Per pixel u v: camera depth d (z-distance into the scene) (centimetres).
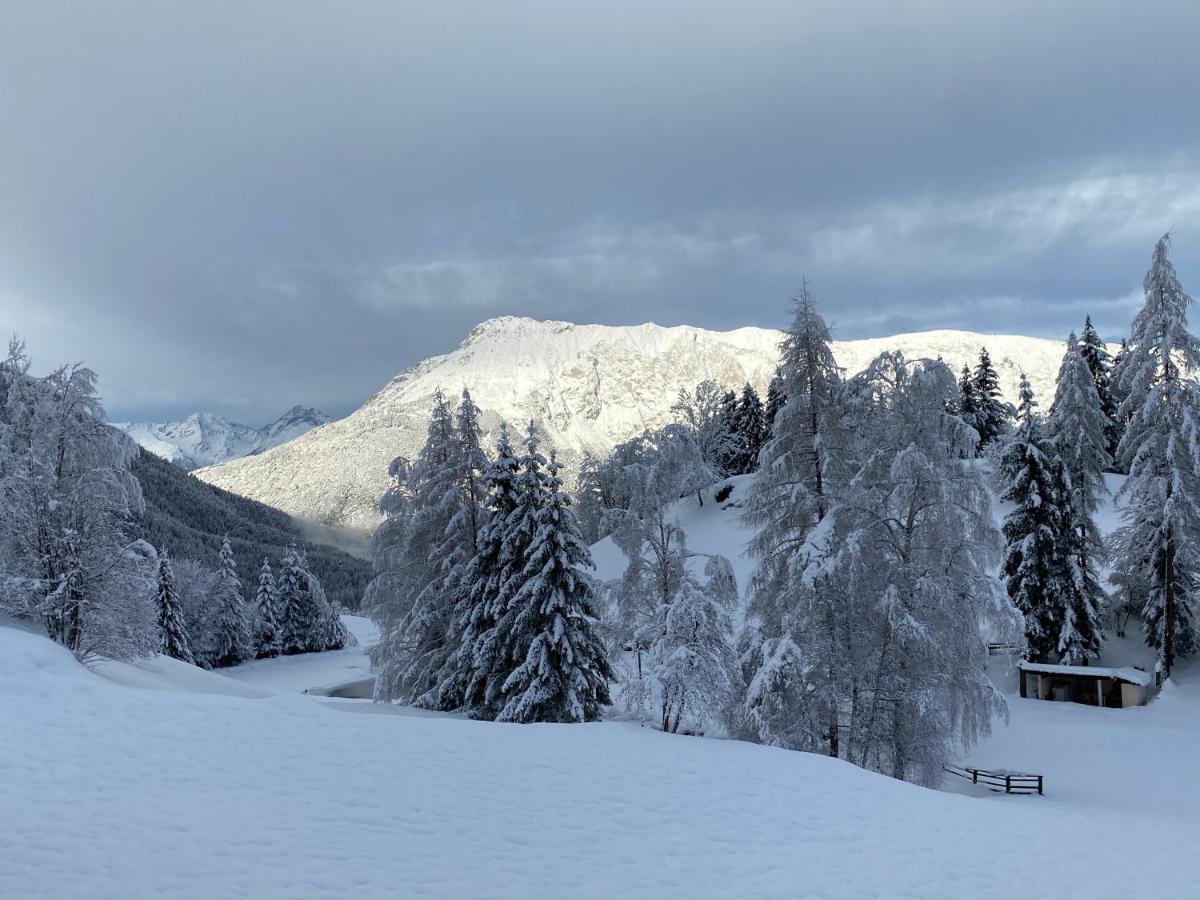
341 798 1286
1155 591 3691
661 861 1167
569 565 2886
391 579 3675
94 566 2748
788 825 1386
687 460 2645
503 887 1008
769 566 2370
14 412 2741
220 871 961
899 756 2138
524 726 1950
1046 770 2786
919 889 1176
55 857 966
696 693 2114
